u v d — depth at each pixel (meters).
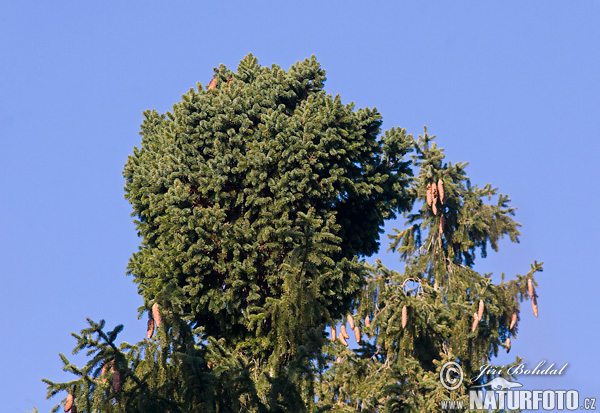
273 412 31.89
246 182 50.59
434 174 56.03
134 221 54.00
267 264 48.44
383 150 54.50
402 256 57.47
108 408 32.94
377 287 49.69
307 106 52.22
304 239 36.09
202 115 52.62
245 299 49.53
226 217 51.50
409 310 48.62
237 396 33.16
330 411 45.22
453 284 55.31
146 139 56.53
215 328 50.94
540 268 50.31
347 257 52.94
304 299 36.12
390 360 49.03
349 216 53.75
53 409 36.22
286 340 39.91
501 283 51.00
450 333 50.56
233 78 55.81
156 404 33.06
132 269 51.84
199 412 32.72
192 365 32.56
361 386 46.97
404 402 35.12
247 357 48.25
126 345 36.12
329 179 50.56
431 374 47.97
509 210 57.16
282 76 54.75
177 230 49.38
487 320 49.78
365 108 53.84
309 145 50.47
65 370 34.31
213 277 49.34
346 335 48.09
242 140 52.12
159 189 51.78
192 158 51.94
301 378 32.50
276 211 49.56
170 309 33.97
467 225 57.28
